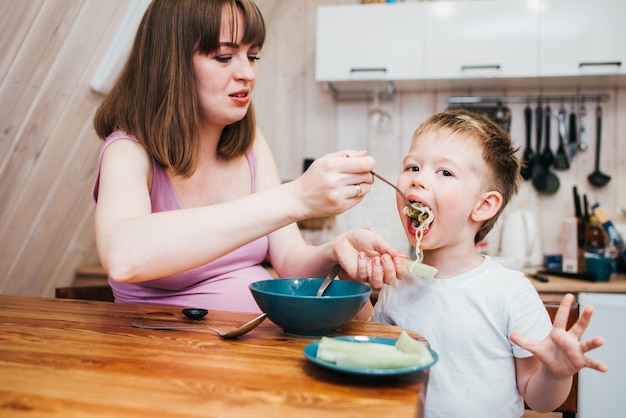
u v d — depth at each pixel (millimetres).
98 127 1259
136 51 1181
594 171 2572
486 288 1038
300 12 2875
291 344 796
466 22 2379
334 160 843
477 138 1089
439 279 1094
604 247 2367
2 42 1398
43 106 1661
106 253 867
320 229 2547
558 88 2594
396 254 965
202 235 851
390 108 2781
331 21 2494
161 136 1135
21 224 1882
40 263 2102
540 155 2607
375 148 2797
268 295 795
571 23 2295
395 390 607
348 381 634
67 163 1909
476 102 2648
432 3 2408
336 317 800
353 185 860
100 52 1739
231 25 1097
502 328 1005
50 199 1938
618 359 1906
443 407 996
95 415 523
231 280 1265
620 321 1913
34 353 732
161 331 868
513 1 2340
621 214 2551
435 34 2404
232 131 1328
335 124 2848
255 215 862
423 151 1105
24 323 915
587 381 1919
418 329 1064
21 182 1764
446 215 1056
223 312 1030
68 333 846
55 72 1620
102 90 1822
